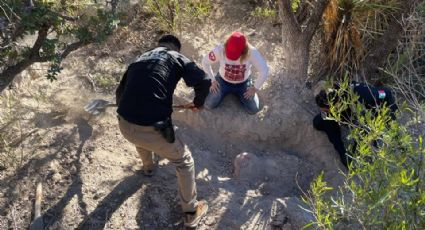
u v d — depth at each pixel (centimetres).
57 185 418
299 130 488
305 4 553
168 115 366
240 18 609
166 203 416
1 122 466
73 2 455
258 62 448
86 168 434
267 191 444
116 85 523
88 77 528
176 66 372
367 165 291
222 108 495
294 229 391
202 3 612
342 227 307
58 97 502
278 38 580
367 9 503
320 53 552
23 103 490
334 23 518
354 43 520
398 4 506
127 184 425
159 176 436
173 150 368
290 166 466
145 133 361
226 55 440
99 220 396
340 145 456
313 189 298
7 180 417
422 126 379
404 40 536
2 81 408
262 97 505
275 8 616
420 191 270
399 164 277
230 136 491
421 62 526
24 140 451
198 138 487
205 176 448
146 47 571
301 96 507
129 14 599
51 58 396
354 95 336
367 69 524
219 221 402
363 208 288
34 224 385
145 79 360
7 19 354
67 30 404
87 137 462
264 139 488
